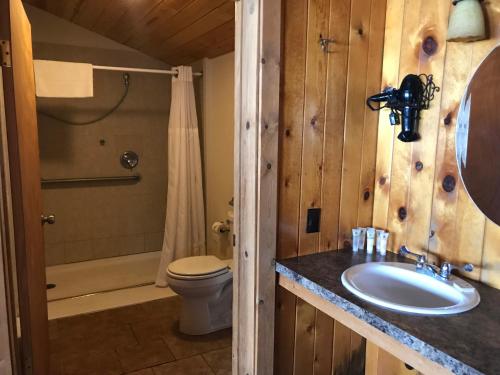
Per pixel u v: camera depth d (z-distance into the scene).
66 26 3.62
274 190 1.55
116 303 3.14
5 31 1.42
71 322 2.81
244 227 1.64
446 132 1.47
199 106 3.89
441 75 1.47
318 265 1.56
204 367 2.29
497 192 1.30
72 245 3.90
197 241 3.71
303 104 1.59
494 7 1.28
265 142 1.50
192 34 3.05
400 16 1.64
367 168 1.79
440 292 1.36
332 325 1.83
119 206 4.08
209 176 3.84
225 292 2.72
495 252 1.33
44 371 1.84
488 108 1.31
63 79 2.95
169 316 2.92
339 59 1.64
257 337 1.61
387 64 1.72
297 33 1.53
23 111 1.62
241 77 1.56
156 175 4.23
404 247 1.56
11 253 1.56
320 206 1.70
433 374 1.03
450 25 1.30
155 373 2.22
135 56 3.96
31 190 1.72
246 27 1.51
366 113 1.74
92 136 3.86
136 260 4.17
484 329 1.07
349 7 1.63
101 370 2.24
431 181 1.54
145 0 2.64
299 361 1.77
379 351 1.66
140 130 4.08
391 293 1.49
